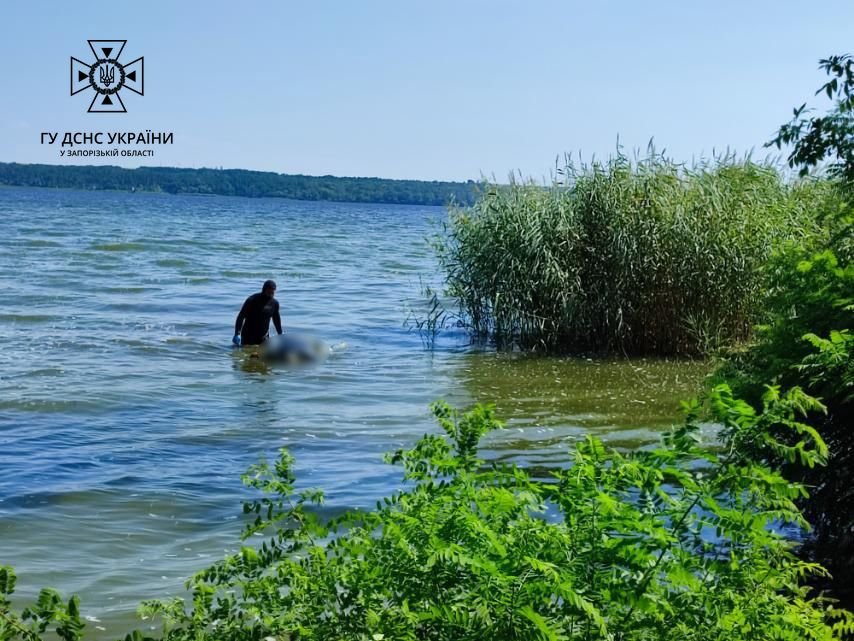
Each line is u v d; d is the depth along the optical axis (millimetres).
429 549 3854
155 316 22766
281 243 56562
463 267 19609
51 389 14422
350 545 4168
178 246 48188
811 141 8414
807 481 7184
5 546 8133
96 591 7223
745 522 4078
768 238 17156
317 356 17891
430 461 4582
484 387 15281
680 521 4148
